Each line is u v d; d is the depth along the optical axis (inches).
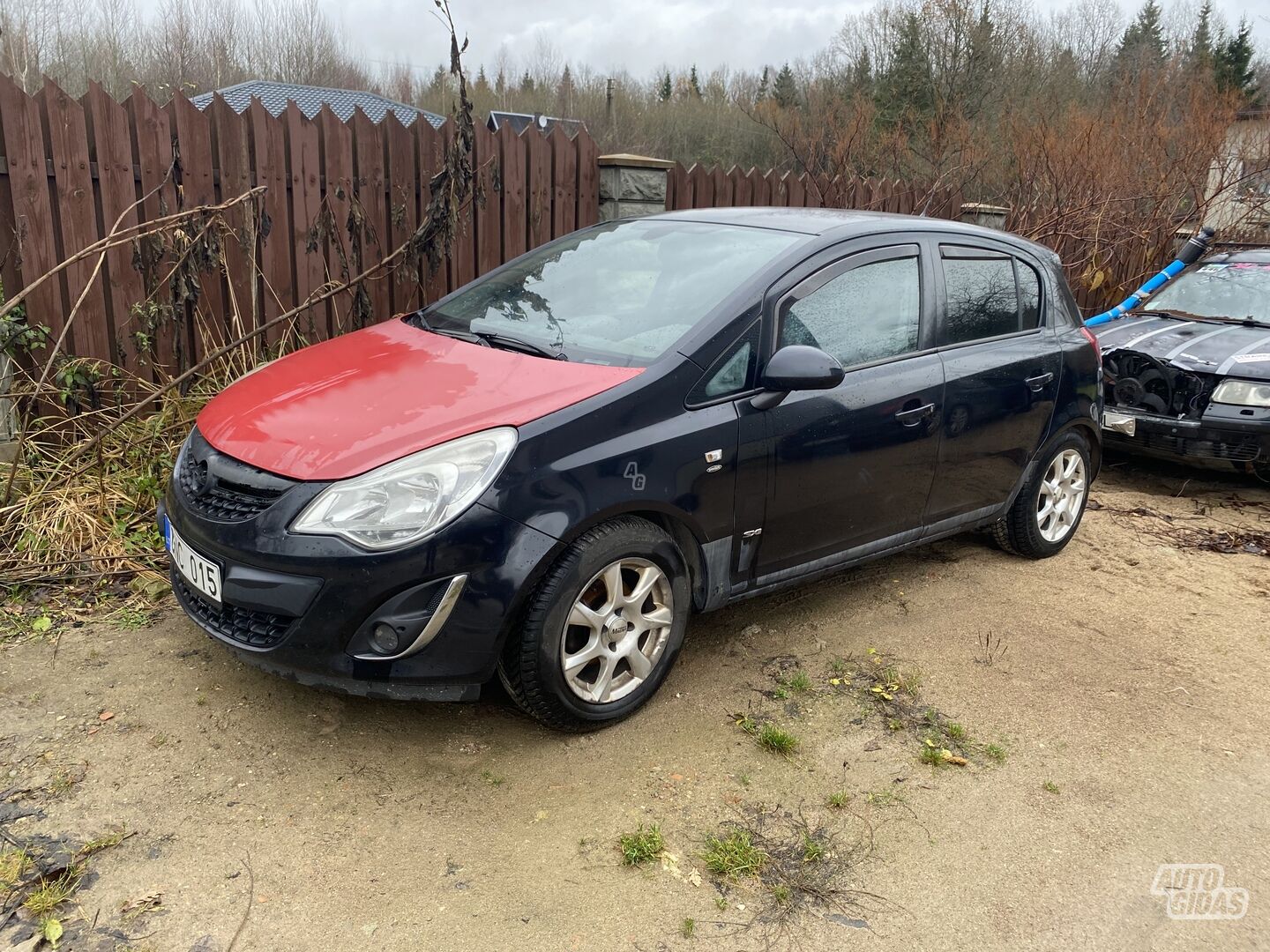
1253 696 145.5
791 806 112.7
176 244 195.0
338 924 90.7
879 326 148.9
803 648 150.4
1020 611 169.9
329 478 105.5
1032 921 97.3
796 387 124.6
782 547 140.2
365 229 229.0
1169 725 136.0
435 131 238.2
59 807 103.2
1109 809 116.1
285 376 133.3
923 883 101.6
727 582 134.7
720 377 126.6
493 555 106.8
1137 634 164.2
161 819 102.8
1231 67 1152.2
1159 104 563.5
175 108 196.2
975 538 206.1
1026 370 171.9
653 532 121.0
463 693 111.2
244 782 109.9
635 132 1632.6
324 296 203.9
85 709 121.0
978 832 110.3
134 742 115.1
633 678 126.2
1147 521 226.8
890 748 125.3
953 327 161.2
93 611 145.4
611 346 129.6
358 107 223.5
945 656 151.2
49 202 186.7
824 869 102.6
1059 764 124.6
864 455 144.7
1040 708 137.9
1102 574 190.5
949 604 170.7
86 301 195.0
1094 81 922.1
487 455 107.9
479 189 243.1
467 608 106.8
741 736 125.6
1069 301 189.2
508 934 91.0
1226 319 272.2
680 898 97.0
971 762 123.4
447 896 95.1
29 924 87.7
